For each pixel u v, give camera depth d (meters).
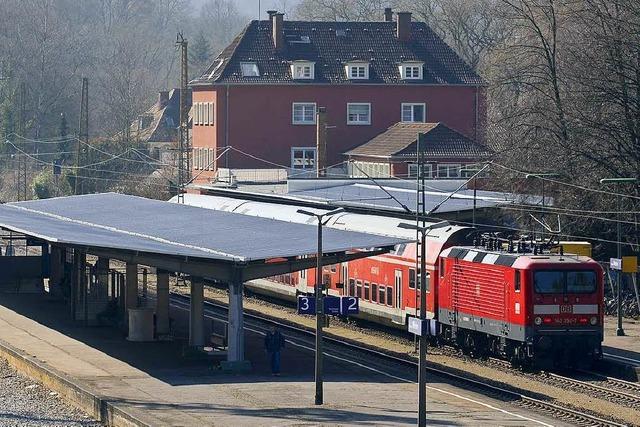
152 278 144.00
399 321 92.00
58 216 108.19
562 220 110.56
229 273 75.25
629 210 109.38
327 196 123.88
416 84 183.88
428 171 163.62
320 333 65.19
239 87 179.25
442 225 54.66
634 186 110.12
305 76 181.38
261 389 69.19
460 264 83.25
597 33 114.12
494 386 71.06
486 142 173.00
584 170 111.12
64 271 122.44
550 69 121.19
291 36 186.38
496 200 112.50
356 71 182.88
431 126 167.50
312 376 74.25
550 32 131.88
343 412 62.12
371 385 71.19
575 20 121.25
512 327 76.56
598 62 111.44
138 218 101.75
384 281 94.50
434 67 186.25
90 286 102.94
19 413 66.56
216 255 73.12
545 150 114.38
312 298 65.62
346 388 69.94
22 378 79.19
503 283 77.56
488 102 185.50
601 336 76.44
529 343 74.94
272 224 92.06
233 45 190.25
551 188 113.25
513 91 146.12
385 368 78.00
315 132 181.62
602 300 76.50
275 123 180.62
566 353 76.44
